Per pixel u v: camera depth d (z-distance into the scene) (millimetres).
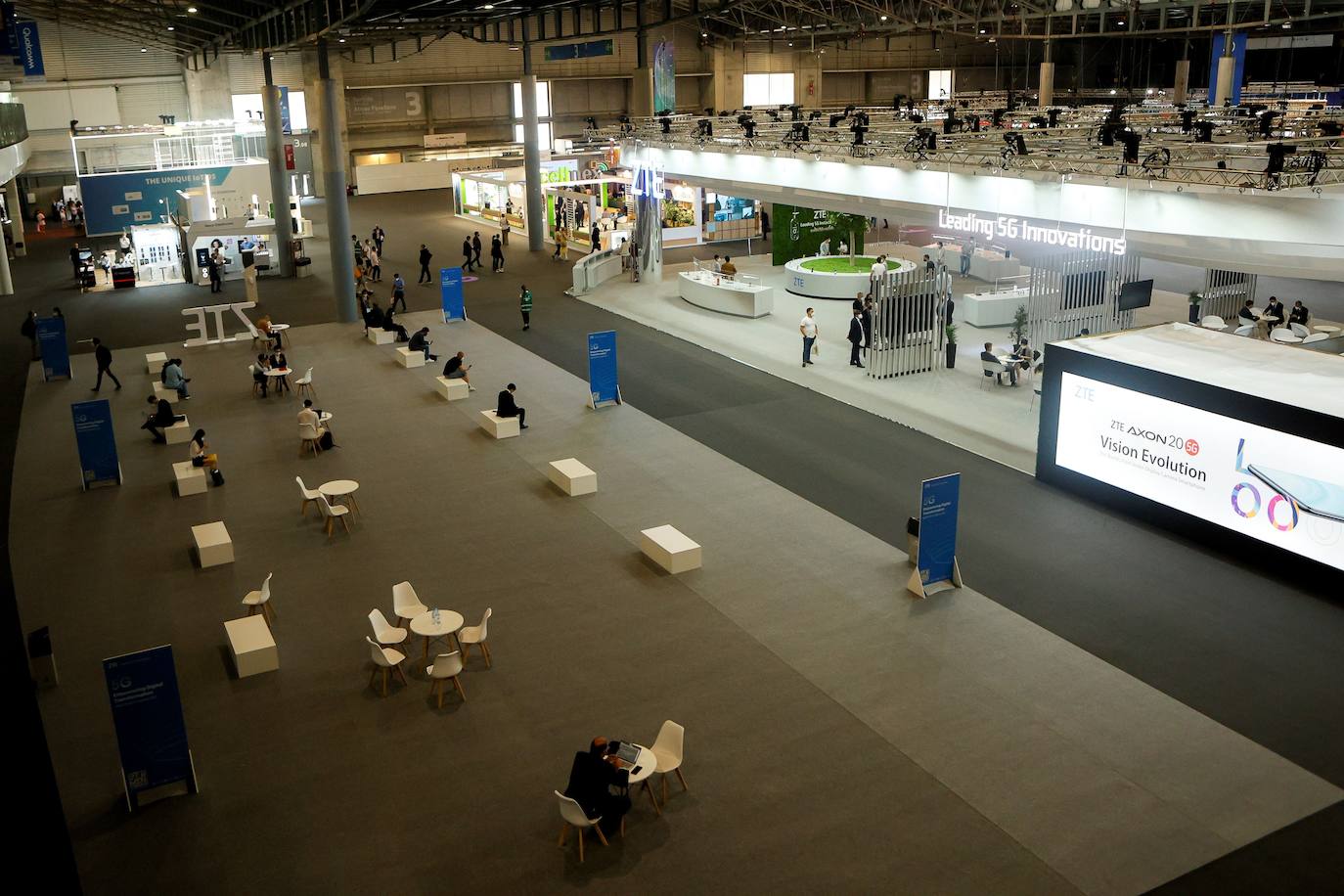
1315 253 14406
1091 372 15875
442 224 47531
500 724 10969
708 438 19484
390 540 15500
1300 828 9164
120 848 9320
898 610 13055
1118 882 8555
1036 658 11906
